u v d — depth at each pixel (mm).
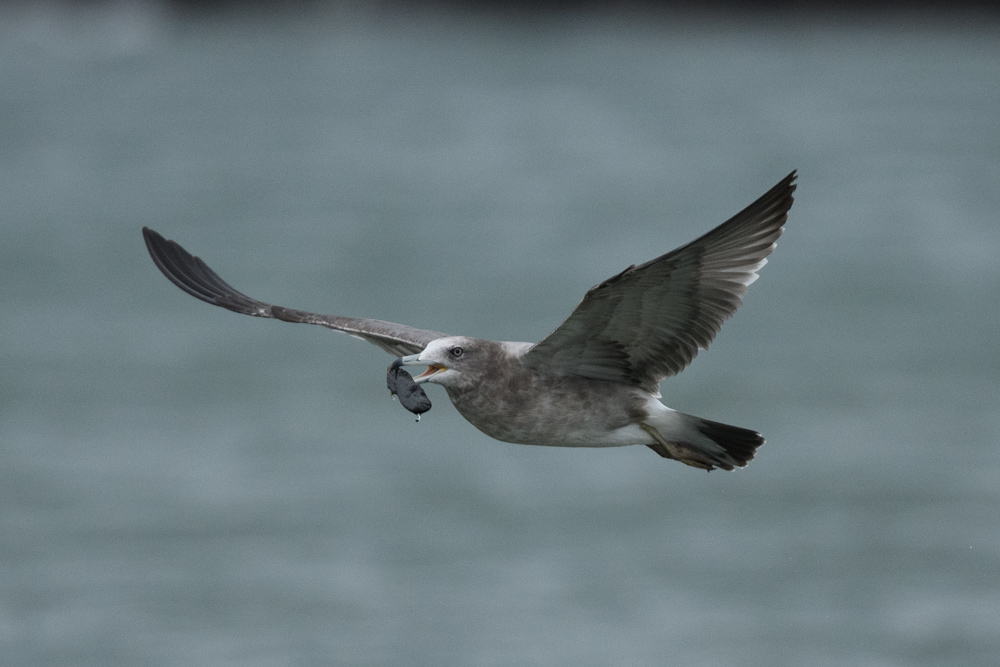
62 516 18328
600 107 68312
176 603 15844
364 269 34156
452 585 16250
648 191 45094
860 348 26750
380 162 53250
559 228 39125
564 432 7855
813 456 20688
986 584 16250
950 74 75875
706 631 15188
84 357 26359
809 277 32875
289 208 43375
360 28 110125
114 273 34062
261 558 17000
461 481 19766
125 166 52594
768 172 48062
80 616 15648
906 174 46781
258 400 23688
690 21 110062
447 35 104625
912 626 15266
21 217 41594
